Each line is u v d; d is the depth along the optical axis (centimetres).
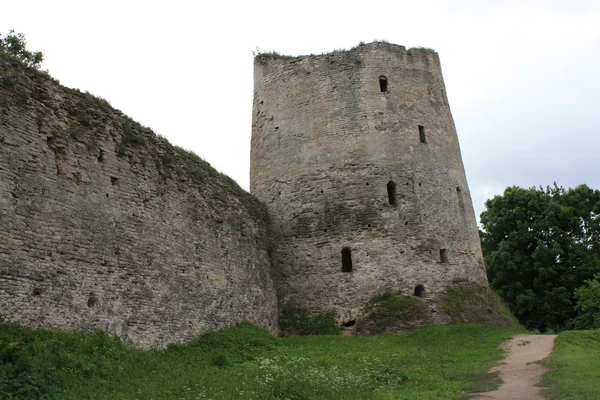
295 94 2280
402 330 1816
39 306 984
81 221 1127
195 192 1585
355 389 985
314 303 1994
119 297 1190
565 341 1474
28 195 1011
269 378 1027
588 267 3105
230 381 998
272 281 2017
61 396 779
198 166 1656
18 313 941
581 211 3350
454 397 946
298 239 2089
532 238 3288
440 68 2411
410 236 1994
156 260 1338
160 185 1416
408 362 1314
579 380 1003
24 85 1059
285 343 1616
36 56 1855
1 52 1049
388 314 1852
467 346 1546
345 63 2250
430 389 1016
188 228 1506
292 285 2047
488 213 3588
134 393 848
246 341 1526
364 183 2072
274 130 2284
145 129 1428
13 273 946
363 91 2197
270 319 1911
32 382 783
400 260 1959
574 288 3034
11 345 838
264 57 2427
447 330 1758
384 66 2244
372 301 1909
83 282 1098
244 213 1912
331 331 1903
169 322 1338
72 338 1008
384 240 1989
